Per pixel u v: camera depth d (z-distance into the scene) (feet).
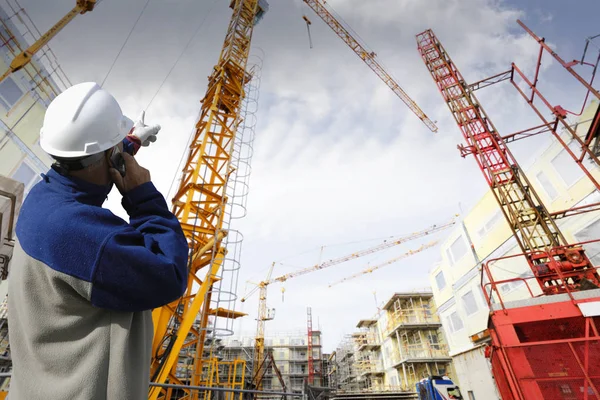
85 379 2.44
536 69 40.06
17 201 7.59
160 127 4.46
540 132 46.55
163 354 29.99
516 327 23.30
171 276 2.82
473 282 71.97
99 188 3.38
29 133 55.06
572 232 46.96
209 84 54.85
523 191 46.65
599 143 34.40
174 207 41.86
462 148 53.11
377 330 184.96
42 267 2.59
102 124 3.46
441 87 61.93
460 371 77.25
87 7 62.18
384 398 113.80
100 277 2.52
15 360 2.62
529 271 56.03
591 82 30.50
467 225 74.95
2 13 49.83
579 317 21.57
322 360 223.10
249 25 65.67
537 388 20.12
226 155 46.83
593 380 19.03
